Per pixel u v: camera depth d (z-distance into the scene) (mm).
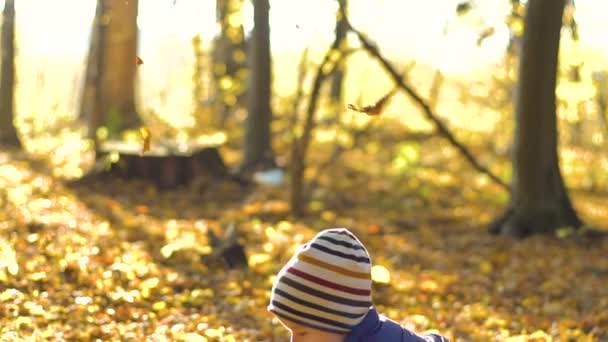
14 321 5934
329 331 3301
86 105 19391
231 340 6105
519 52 10625
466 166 17281
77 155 14609
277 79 22016
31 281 6797
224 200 12273
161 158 12516
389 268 8922
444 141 18906
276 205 11766
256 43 14047
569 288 8383
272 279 7801
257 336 6270
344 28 10578
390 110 21328
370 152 17188
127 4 9242
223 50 18281
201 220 10688
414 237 10695
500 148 19203
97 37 13516
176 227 9906
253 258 8461
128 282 7230
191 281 7520
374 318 3410
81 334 5859
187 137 16906
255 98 14062
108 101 16797
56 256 7512
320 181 14211
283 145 16891
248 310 6898
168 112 20031
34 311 6141
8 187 10961
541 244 10195
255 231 10109
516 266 9164
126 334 6008
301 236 10039
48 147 15633
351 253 3314
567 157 17016
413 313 7305
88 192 11711
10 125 15695
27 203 9969
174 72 23453
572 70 12539
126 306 6645
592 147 17375
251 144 14047
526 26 10375
